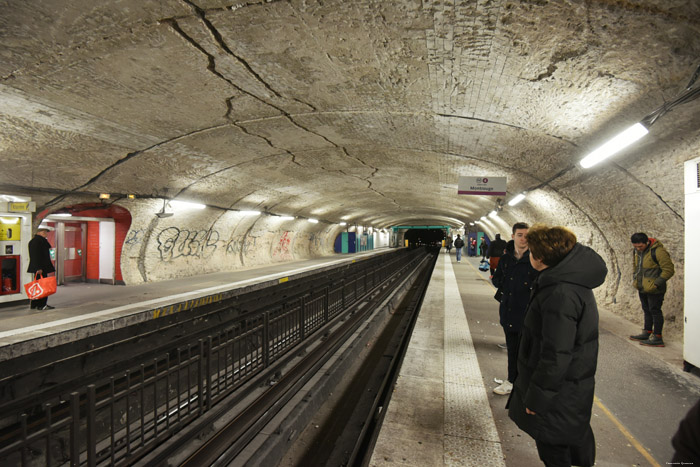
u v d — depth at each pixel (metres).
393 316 12.15
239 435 4.09
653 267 5.32
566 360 1.93
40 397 3.00
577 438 2.03
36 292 7.26
